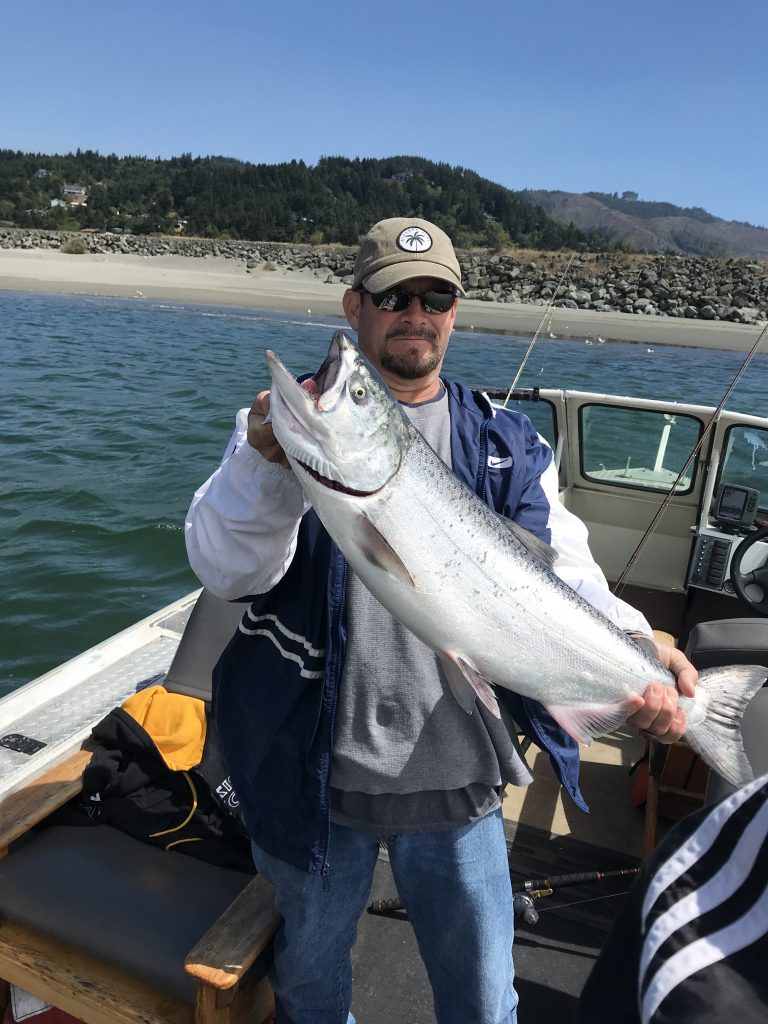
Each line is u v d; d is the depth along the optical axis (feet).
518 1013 7.94
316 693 5.87
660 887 3.17
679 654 6.75
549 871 9.77
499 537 5.90
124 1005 6.36
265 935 6.49
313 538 6.05
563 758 6.39
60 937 6.72
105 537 25.07
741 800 3.20
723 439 15.16
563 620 6.04
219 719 6.44
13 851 7.57
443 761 5.97
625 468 16.84
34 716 10.17
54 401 45.57
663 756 9.62
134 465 32.89
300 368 63.98
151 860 7.46
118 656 11.84
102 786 7.90
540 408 16.87
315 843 5.84
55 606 20.84
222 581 5.76
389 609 5.57
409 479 5.51
